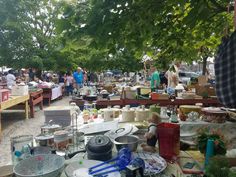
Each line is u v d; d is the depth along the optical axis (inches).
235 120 118.7
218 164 61.4
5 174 63.9
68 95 609.6
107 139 74.4
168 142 76.9
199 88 221.6
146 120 116.5
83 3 92.2
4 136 251.8
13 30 575.8
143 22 93.3
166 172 68.4
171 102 211.6
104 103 210.1
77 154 77.6
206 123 112.4
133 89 230.5
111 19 88.3
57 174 58.6
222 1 101.3
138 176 61.7
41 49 635.5
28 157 66.9
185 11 108.1
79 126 110.7
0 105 238.5
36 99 375.6
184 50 143.9
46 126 97.4
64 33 89.9
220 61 59.4
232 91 57.6
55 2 90.5
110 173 60.5
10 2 552.1
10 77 410.0
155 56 146.4
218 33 121.7
